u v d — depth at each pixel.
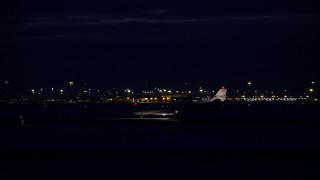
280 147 80.69
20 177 52.62
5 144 86.69
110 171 56.41
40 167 59.72
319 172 55.62
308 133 109.50
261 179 51.12
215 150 76.31
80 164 61.97
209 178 51.72
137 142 89.50
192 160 65.44
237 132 111.81
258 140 93.25
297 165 61.12
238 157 68.50
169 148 79.38
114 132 112.00
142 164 61.88
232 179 51.12
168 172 55.59
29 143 88.56
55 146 83.00
